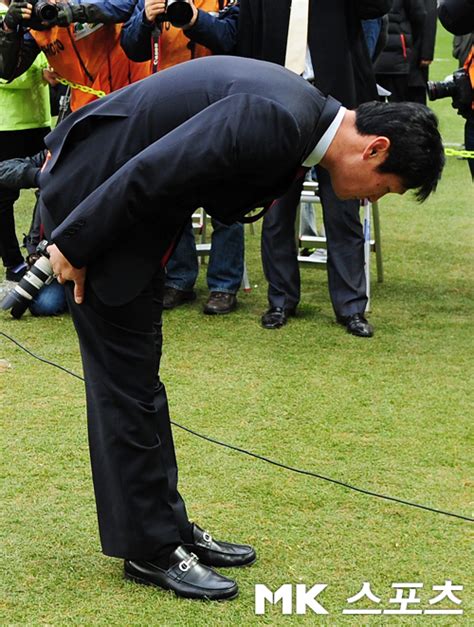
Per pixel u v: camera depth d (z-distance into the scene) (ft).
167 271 17.76
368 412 13.17
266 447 12.03
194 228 20.57
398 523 10.28
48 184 8.52
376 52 18.13
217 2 16.25
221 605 8.80
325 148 8.25
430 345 15.87
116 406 8.61
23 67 16.62
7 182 14.03
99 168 8.30
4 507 10.46
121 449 8.66
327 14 15.58
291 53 15.37
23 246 20.21
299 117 7.89
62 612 8.64
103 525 8.93
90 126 8.39
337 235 16.58
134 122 8.23
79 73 16.01
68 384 13.96
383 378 14.40
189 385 14.01
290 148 7.77
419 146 8.17
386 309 17.74
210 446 12.03
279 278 16.84
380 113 8.22
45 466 11.43
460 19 16.63
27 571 9.28
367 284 17.39
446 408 13.35
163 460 9.25
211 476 11.23
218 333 16.33
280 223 16.72
